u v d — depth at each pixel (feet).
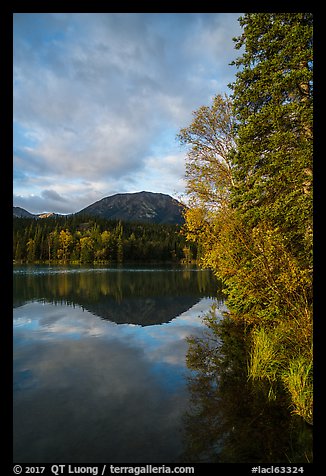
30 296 78.07
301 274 25.72
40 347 35.24
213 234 50.88
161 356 31.73
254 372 25.48
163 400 22.02
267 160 30.25
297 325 26.20
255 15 30.63
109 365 29.32
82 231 463.42
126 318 51.49
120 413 20.25
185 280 129.18
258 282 32.01
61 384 25.07
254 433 17.84
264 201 30.91
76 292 86.33
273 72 29.40
